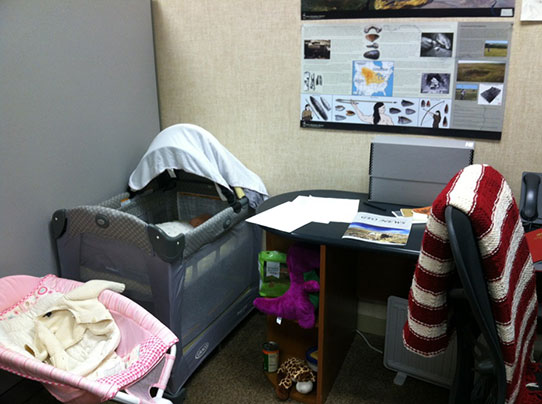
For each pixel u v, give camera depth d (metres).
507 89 1.86
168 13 2.34
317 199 2.04
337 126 2.18
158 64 2.44
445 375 1.94
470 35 1.86
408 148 1.86
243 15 2.20
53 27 1.87
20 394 1.96
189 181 2.47
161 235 1.70
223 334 2.20
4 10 1.69
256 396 1.96
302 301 1.83
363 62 2.05
